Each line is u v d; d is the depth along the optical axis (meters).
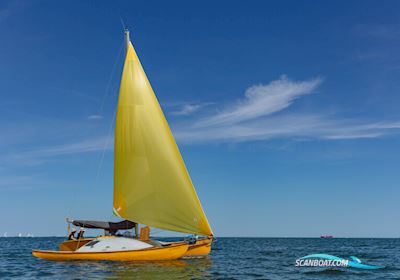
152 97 29.36
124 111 29.06
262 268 27.34
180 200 27.97
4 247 62.69
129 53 29.91
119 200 28.44
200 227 28.16
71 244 27.70
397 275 24.05
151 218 27.88
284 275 23.69
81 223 27.31
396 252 49.81
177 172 28.16
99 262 24.94
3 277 21.44
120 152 28.91
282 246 70.44
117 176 28.78
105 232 28.05
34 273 22.48
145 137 28.62
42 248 58.78
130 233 28.11
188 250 28.66
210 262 28.89
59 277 20.48
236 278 21.67
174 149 28.53
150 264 24.36
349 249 58.59
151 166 28.36
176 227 27.92
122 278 19.98
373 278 22.64
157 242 26.98
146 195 28.14
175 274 21.38
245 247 64.50
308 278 22.50
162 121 28.95
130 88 29.23
